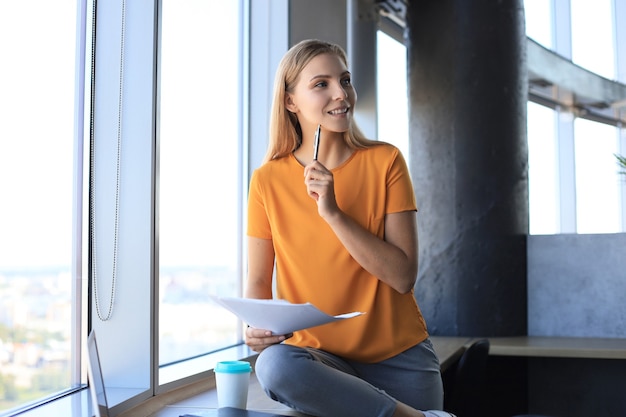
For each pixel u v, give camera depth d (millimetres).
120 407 1985
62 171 2062
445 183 3887
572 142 7398
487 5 3908
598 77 7246
